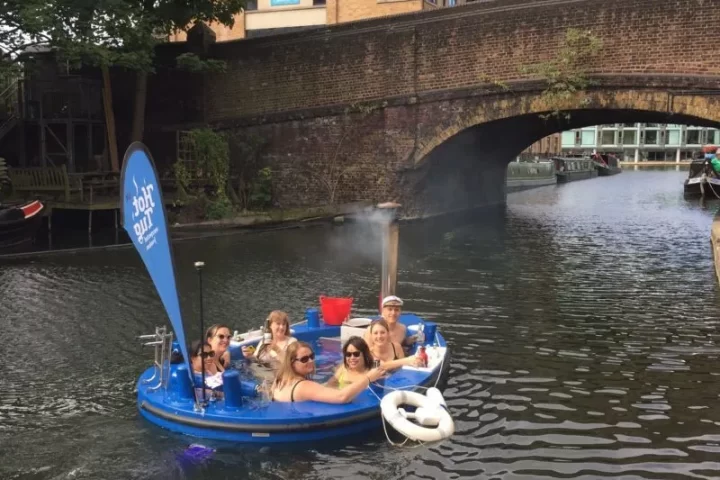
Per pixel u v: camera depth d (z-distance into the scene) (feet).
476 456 19.27
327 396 20.48
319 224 73.72
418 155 73.67
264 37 79.61
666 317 34.68
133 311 35.76
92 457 18.95
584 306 37.06
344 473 18.15
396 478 17.95
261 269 48.03
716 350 29.25
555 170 171.83
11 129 80.23
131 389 24.36
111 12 66.85
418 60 72.02
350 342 22.03
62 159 82.89
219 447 19.31
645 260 52.37
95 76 83.30
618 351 29.09
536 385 24.98
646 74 60.70
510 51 67.21
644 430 21.13
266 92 80.59
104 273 46.21
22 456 19.11
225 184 79.15
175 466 18.40
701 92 58.65
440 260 52.31
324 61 77.10
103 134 81.66
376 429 20.42
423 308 36.60
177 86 84.79
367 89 75.20
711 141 337.31
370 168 76.43
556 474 18.35
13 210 57.36
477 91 69.00
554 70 64.54
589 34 62.95
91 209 67.26
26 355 28.37
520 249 58.08
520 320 34.17
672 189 147.02
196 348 22.70
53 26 63.36
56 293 39.93
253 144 81.56
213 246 59.11
